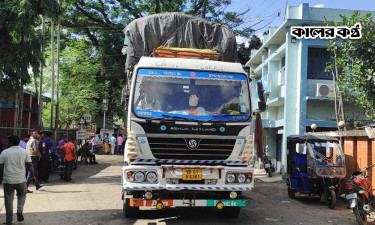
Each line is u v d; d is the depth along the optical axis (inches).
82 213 317.7
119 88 1341.0
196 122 266.8
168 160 263.4
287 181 445.4
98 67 1177.4
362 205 282.0
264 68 885.2
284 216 325.4
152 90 272.1
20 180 274.2
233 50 341.1
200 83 279.0
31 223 277.3
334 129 695.1
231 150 270.7
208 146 267.4
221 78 283.3
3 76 539.8
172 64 280.7
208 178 261.4
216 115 271.7
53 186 490.9
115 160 995.3
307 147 396.8
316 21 663.1
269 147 834.2
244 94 283.3
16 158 274.2
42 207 341.7
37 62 557.6
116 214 315.6
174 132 263.9
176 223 283.6
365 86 360.8
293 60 688.4
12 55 533.0
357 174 305.3
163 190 264.4
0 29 524.7
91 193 430.9
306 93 670.5
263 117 871.1
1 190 422.9
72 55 1127.0
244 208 361.4
